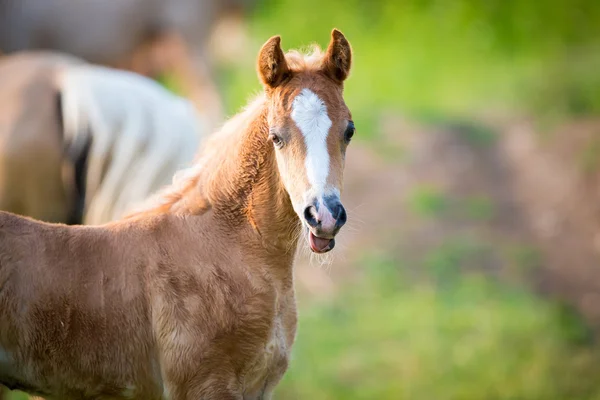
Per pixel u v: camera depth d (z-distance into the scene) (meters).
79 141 9.68
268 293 6.81
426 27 23.20
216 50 18.19
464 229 14.66
